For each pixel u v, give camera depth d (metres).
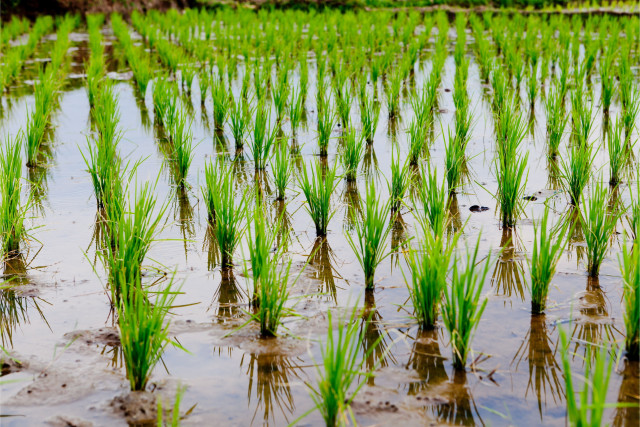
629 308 3.62
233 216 4.95
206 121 9.92
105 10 26.30
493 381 3.42
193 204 6.34
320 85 10.63
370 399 3.28
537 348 3.72
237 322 4.11
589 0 30.83
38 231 5.66
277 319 3.91
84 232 5.64
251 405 3.28
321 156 7.93
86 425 3.12
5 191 5.25
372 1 30.62
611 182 6.55
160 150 8.27
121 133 9.11
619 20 22.36
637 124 8.89
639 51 15.09
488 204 6.18
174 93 8.56
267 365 3.64
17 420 3.16
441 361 3.62
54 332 4.00
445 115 9.91
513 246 5.14
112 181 6.11
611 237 5.24
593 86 11.89
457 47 14.37
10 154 5.55
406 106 10.63
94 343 3.87
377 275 4.76
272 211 6.08
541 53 14.05
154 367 3.59
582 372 3.48
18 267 4.93
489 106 10.46
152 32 18.09
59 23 23.38
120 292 4.31
